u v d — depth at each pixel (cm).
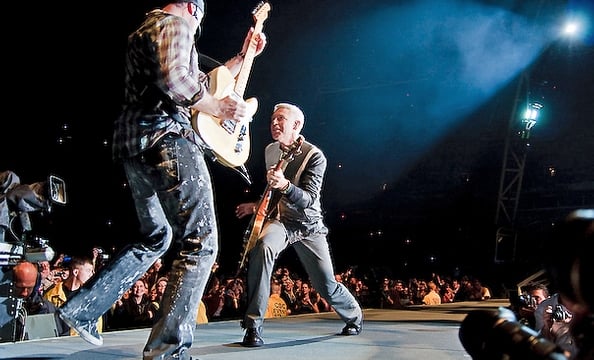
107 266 235
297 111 350
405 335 369
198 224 216
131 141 211
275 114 348
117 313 741
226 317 949
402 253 2052
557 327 334
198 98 206
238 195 1778
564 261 66
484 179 1938
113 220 1587
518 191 1808
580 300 67
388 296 1284
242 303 1009
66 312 223
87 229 1577
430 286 1235
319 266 350
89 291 229
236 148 242
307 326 440
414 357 269
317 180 342
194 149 220
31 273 390
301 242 348
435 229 2017
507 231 1819
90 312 229
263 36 291
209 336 372
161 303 211
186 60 204
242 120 238
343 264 2094
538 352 70
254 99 262
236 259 1731
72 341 335
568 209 1838
